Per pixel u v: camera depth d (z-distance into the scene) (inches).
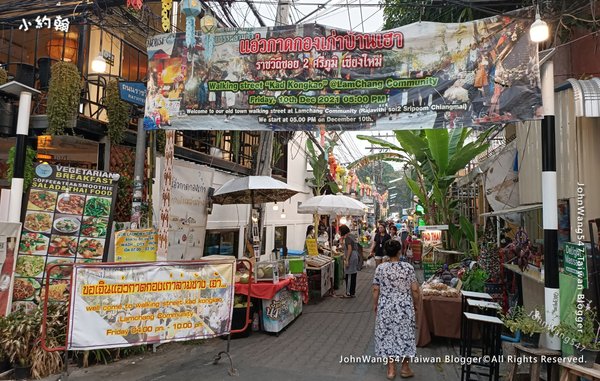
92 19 305.4
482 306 198.2
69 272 227.3
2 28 329.7
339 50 201.6
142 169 262.2
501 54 188.1
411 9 298.8
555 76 277.0
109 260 258.4
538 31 175.0
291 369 204.7
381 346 195.2
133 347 224.4
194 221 318.3
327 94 201.8
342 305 382.9
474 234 433.7
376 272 206.5
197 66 211.2
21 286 220.5
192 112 210.1
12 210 221.8
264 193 363.3
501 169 327.3
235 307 264.8
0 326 194.1
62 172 235.0
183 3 208.7
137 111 279.4
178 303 190.7
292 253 483.5
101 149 274.8
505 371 200.8
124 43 348.5
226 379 189.6
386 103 197.5
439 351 241.9
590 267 173.8
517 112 184.4
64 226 231.1
